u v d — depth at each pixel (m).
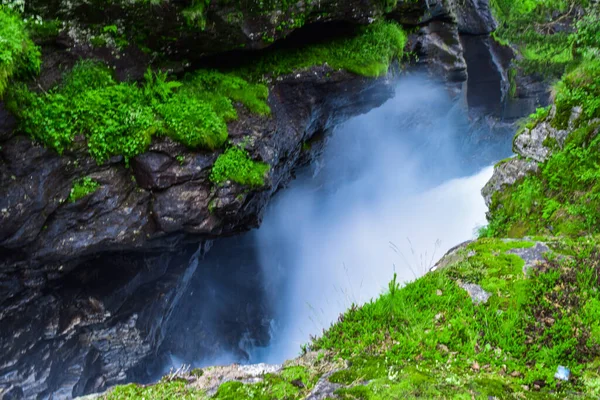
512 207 7.42
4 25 6.06
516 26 10.48
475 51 18.64
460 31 17.92
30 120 6.51
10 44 5.93
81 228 7.45
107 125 7.20
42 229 7.16
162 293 10.24
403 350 3.69
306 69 9.67
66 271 8.05
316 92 10.13
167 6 7.54
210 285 13.94
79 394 9.47
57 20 6.91
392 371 3.42
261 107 8.78
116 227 7.62
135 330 9.77
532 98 19.42
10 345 8.02
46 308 8.44
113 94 7.31
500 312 4.00
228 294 14.53
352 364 3.65
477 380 3.22
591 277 4.21
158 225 7.93
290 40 9.84
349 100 11.05
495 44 18.75
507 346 3.59
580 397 3.04
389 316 4.14
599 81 6.75
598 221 5.73
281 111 9.62
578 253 4.59
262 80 9.42
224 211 8.20
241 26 8.33
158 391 3.69
